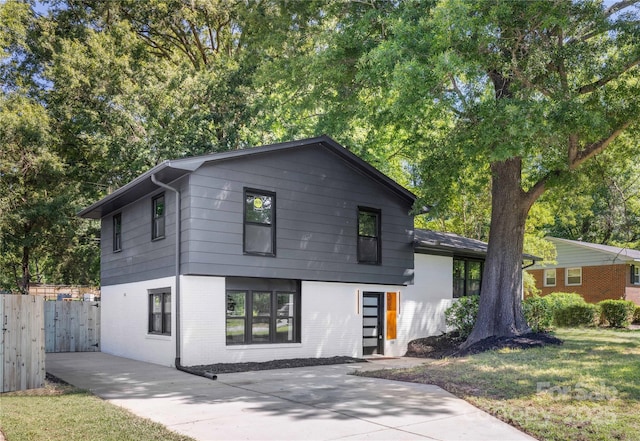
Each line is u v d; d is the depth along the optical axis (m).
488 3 11.10
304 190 16.12
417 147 17.11
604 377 9.66
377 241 18.08
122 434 6.87
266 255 15.07
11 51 25.77
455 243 20.73
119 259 18.38
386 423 7.47
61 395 9.75
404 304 18.92
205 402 9.17
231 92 24.33
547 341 14.33
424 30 12.14
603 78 12.94
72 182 26.20
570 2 11.34
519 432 6.98
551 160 14.56
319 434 6.95
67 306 19.88
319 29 17.08
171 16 29.66
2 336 10.12
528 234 26.80
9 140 23.52
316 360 15.27
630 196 25.66
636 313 27.47
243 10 18.83
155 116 24.69
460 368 11.32
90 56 25.70
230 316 14.66
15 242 24.78
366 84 15.75
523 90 12.37
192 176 13.88
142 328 16.38
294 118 22.70
